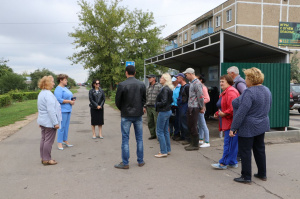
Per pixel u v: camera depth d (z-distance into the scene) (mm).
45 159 4695
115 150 5770
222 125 4277
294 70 26000
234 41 7230
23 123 10242
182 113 6062
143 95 4559
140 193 3436
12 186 3715
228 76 4277
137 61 24531
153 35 25984
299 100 12586
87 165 4680
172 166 4555
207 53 9328
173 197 3295
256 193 3381
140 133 4605
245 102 3492
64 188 3635
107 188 3619
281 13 32000
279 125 6809
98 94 6984
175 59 11273
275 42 32000
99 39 25125
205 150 5594
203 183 3750
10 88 38469
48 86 4621
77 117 12188
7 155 5387
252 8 31250
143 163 4629
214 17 37125
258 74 3559
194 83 5422
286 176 3984
